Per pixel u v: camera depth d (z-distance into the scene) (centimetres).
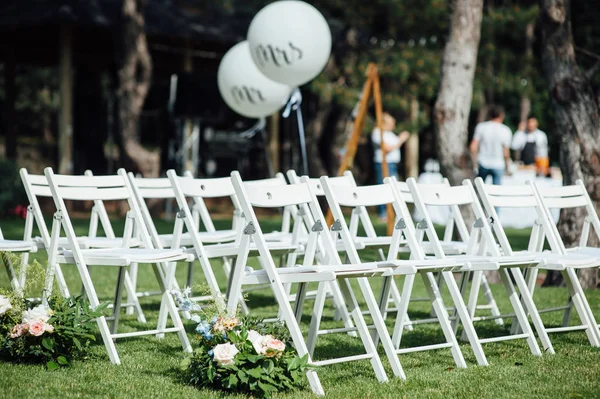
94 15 1667
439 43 1695
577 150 861
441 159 931
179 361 506
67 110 1723
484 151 1273
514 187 639
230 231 725
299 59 964
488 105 2256
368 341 482
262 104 1087
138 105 1636
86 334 489
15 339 485
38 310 483
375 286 874
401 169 2356
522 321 566
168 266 621
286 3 984
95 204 669
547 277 894
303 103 1969
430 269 512
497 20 1648
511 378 482
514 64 1766
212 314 465
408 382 470
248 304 761
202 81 1597
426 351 566
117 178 598
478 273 607
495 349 576
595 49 1844
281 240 691
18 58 2033
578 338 615
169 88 1925
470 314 609
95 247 643
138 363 498
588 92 868
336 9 1689
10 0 1731
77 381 447
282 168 2017
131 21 1606
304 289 514
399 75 1623
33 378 448
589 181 859
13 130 1895
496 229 607
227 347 435
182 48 1888
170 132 1864
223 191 622
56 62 2031
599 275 885
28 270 518
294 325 463
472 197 612
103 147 1978
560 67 866
